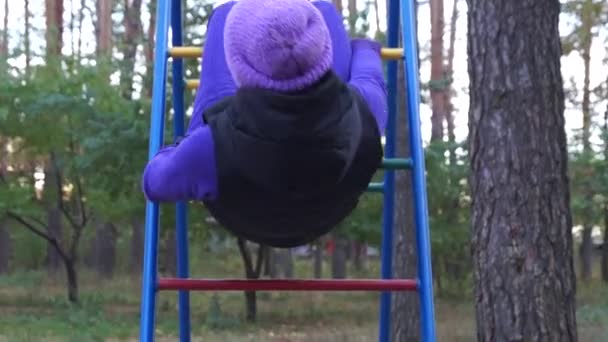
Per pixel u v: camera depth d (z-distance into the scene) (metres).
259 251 21.98
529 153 6.57
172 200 3.45
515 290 6.51
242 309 24.00
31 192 22.94
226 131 3.27
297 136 3.09
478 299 6.71
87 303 22.77
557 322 6.49
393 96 4.78
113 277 33.06
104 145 19.61
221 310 22.84
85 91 20.53
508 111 6.61
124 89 22.53
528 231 6.53
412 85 4.23
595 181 26.14
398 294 11.18
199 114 3.72
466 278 26.36
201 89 3.80
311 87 3.10
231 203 3.41
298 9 3.13
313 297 27.97
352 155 3.28
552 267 6.51
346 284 4.05
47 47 22.66
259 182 3.24
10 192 22.33
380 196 20.48
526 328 6.49
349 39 4.21
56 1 28.80
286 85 3.09
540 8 6.64
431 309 4.04
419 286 4.06
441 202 22.95
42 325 18.95
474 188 6.77
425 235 4.08
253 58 3.12
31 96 20.47
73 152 21.67
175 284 3.99
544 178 6.56
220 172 3.31
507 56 6.63
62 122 21.03
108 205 21.86
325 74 3.13
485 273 6.65
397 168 4.17
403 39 4.32
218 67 3.79
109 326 19.11
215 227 20.14
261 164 3.17
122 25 31.75
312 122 3.09
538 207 6.54
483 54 6.71
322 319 21.97
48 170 23.44
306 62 3.08
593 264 44.84
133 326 19.31
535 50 6.62
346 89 3.28
